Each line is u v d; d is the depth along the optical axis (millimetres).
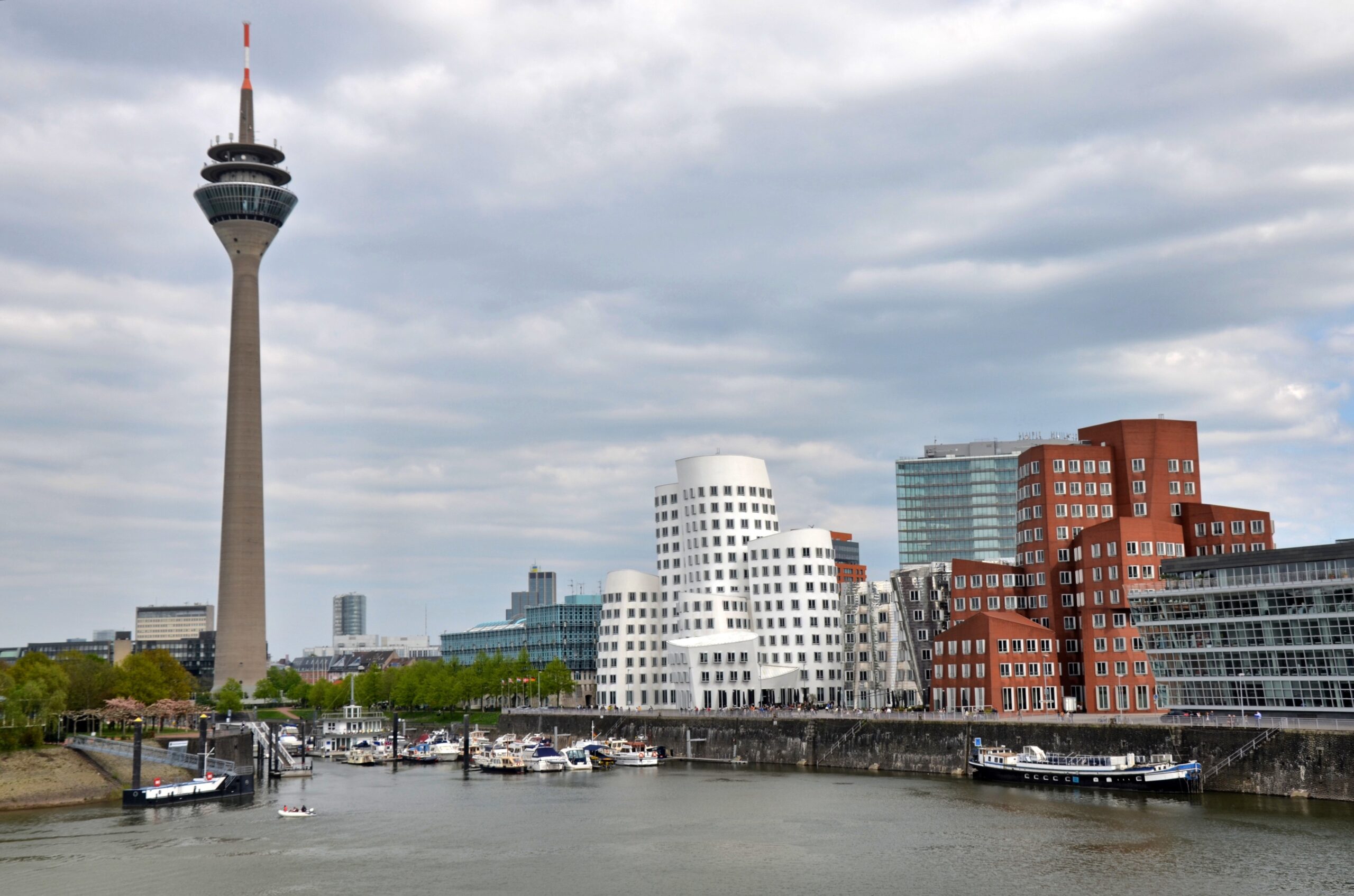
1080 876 119812
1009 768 184125
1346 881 114250
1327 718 167125
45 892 121812
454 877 127438
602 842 146125
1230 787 161000
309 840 149750
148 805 181125
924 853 132875
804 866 128875
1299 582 171750
